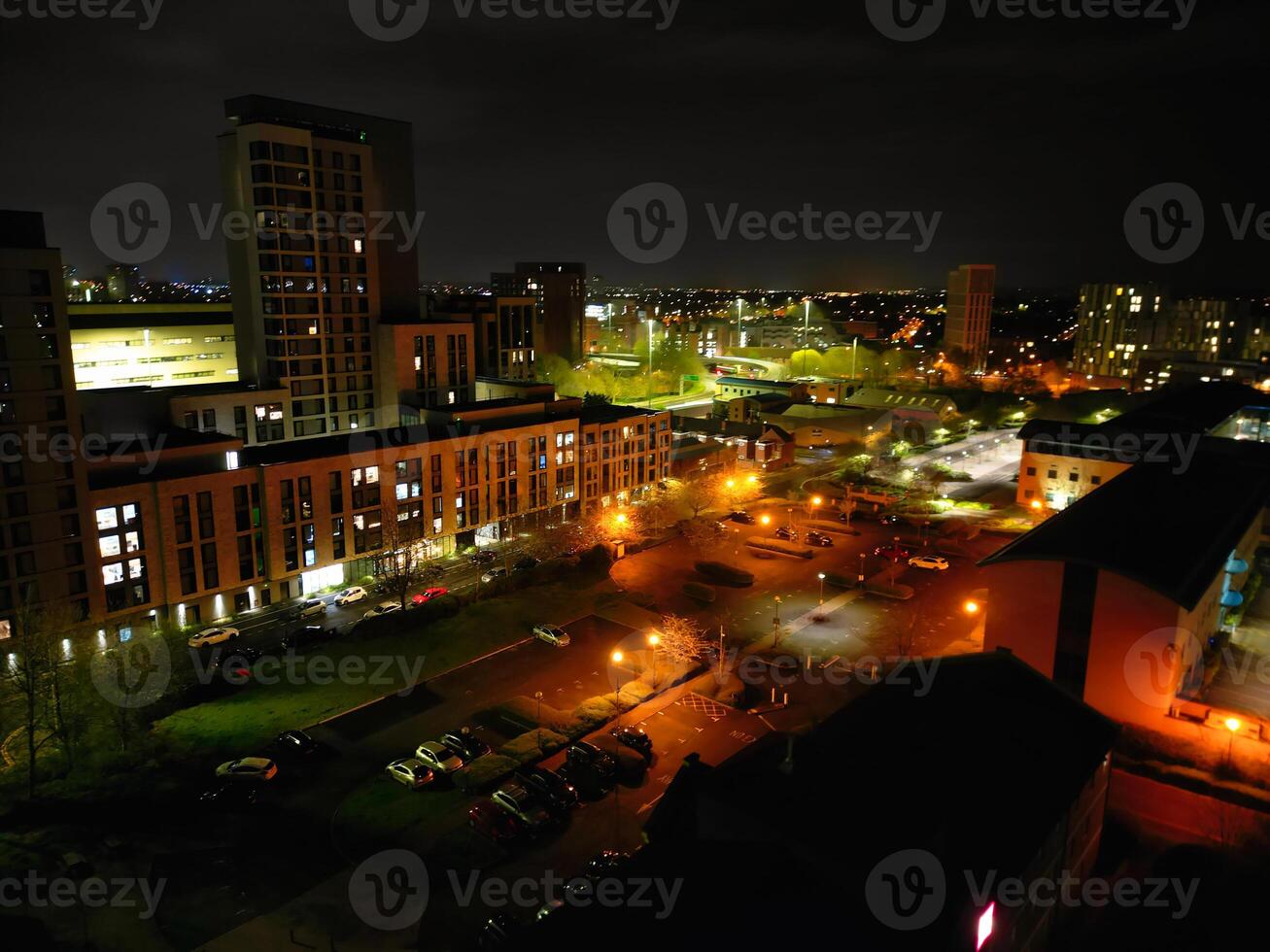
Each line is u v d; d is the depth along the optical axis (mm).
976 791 37469
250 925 44000
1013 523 115125
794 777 37906
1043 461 120312
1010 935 35812
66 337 72812
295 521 89625
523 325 171125
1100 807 45250
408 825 52469
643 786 56344
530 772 57094
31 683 56688
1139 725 60500
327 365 124500
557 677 72125
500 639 79375
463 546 108312
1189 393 138875
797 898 32594
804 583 95188
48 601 71938
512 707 66250
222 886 46938
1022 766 39844
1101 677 61844
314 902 45719
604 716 63906
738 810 35875
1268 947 40281
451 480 104375
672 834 43094
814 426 164875
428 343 131000
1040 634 64375
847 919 31516
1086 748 42344
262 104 118875
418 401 131125
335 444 97875
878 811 35438
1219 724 58875
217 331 151750
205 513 83125
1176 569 61625
